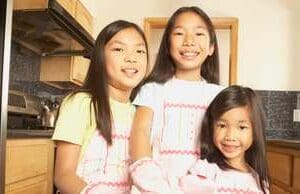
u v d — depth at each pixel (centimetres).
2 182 94
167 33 115
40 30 214
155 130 105
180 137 107
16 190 153
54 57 283
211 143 108
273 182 209
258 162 111
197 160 106
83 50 268
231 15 320
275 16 316
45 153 181
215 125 108
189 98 112
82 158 92
